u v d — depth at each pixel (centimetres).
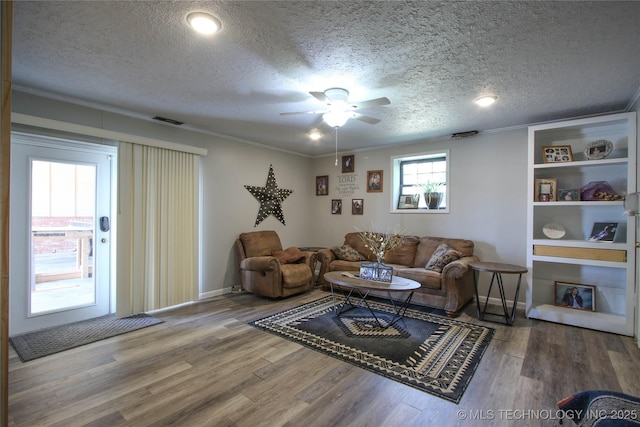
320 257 493
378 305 411
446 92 293
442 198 481
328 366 248
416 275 394
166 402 200
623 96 300
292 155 583
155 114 362
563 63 235
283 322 343
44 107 305
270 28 192
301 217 601
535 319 357
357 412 192
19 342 286
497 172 421
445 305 373
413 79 265
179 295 402
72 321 338
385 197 527
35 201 316
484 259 431
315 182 620
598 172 362
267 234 502
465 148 448
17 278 304
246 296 451
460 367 246
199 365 247
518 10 173
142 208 366
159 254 382
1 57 137
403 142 501
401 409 195
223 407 195
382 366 248
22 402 198
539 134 388
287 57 228
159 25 189
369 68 245
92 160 353
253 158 509
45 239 322
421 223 489
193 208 418
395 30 194
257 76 260
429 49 216
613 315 338
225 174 468
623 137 348
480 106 330
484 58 228
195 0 165
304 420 184
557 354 269
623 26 187
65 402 198
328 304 413
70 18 182
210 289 449
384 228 528
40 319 317
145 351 271
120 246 348
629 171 313
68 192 337
